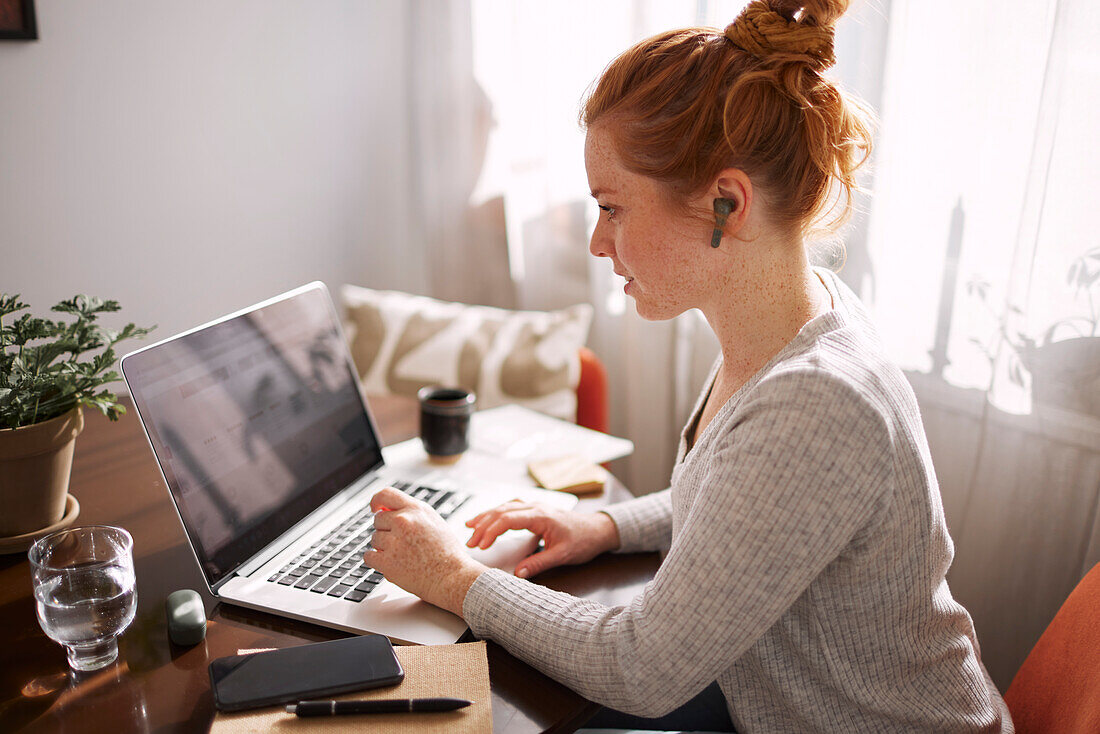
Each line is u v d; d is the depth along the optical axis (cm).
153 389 98
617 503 124
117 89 209
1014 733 97
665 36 88
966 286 155
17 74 196
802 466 76
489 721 77
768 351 92
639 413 221
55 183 206
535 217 235
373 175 253
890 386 83
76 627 83
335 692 79
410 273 262
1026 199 142
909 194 161
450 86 240
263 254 239
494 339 195
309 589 100
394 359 197
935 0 151
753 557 77
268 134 232
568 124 222
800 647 88
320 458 121
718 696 114
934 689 91
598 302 230
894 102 159
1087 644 93
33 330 106
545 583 106
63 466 108
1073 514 146
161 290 226
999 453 153
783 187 85
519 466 136
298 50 231
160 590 100
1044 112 137
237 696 78
